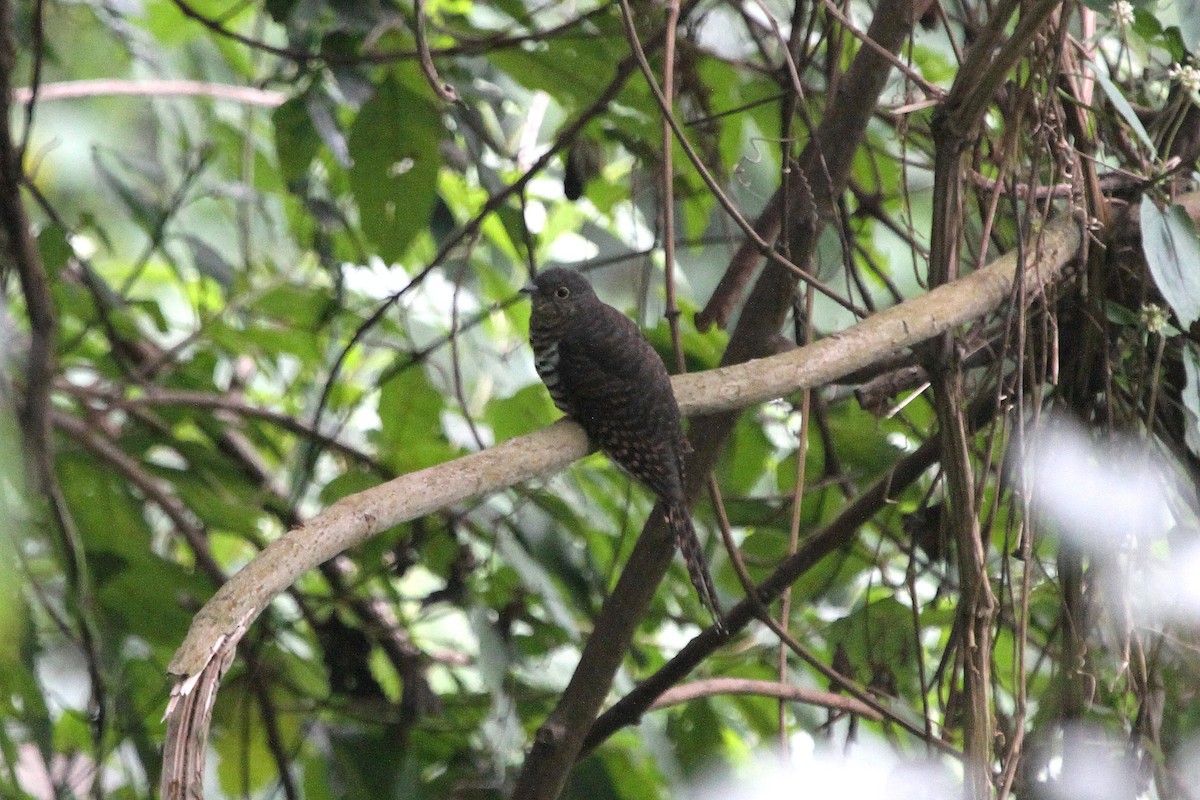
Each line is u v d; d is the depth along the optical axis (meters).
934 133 6.99
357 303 11.22
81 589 8.10
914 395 7.73
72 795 8.44
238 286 11.37
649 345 8.09
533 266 8.33
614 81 8.39
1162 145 7.76
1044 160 7.85
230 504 9.34
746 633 9.75
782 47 8.87
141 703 9.68
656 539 7.80
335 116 9.52
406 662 9.56
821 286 7.07
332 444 9.48
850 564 9.77
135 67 12.32
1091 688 7.07
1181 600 7.30
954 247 7.06
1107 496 7.13
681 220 10.19
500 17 11.09
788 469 9.86
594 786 9.27
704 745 9.07
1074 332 7.38
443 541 9.37
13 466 3.38
